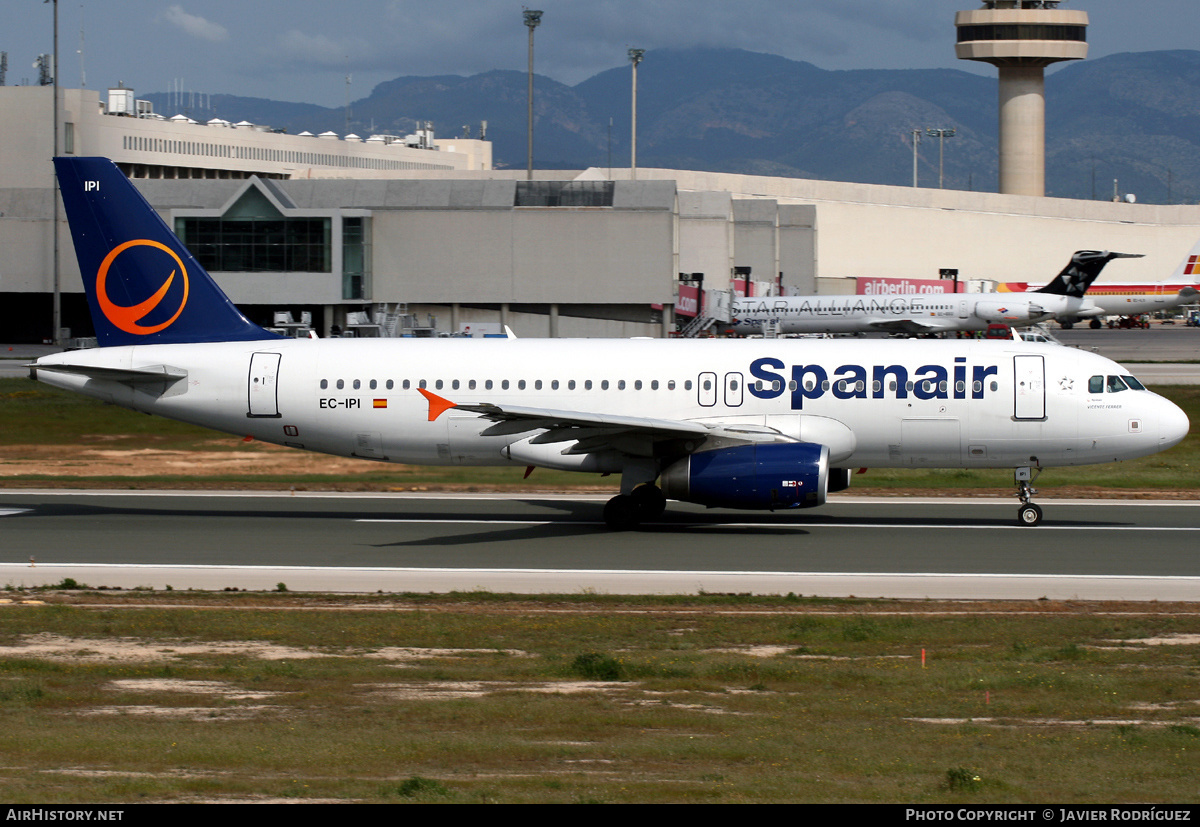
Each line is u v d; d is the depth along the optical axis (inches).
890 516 5221.5
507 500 5703.7
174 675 2731.3
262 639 3122.5
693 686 2659.9
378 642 3095.5
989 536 4709.6
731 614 3442.4
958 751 2154.3
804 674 2746.1
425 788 1844.2
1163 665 2839.6
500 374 5103.3
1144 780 1987.0
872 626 3233.3
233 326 5305.1
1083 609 3503.9
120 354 5211.6
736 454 4650.6
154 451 7450.8
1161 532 4781.0
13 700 2498.8
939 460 4972.9
